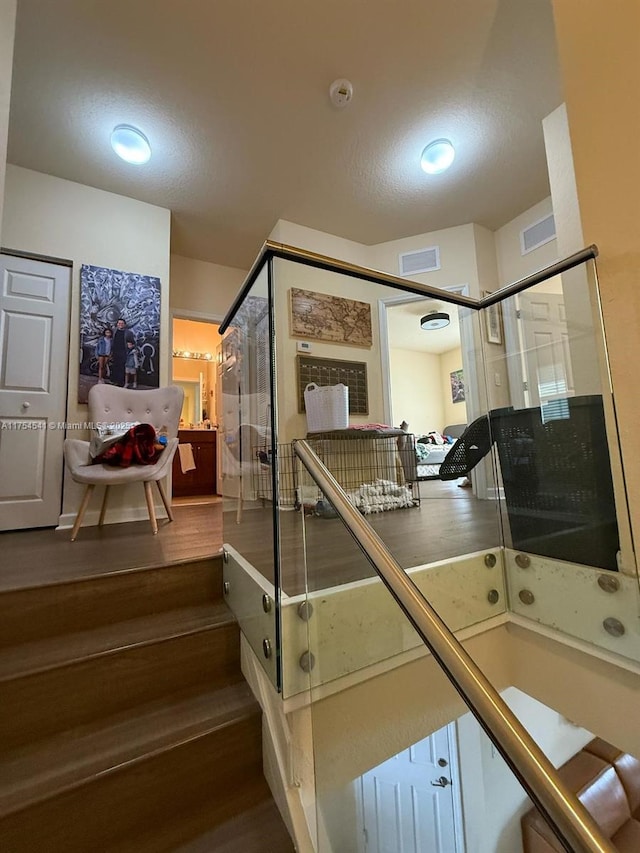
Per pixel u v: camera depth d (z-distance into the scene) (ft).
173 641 3.99
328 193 9.87
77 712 3.48
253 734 3.58
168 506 8.48
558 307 6.32
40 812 2.70
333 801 3.44
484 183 9.75
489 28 6.11
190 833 3.02
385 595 3.82
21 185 8.38
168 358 10.70
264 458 4.73
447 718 3.60
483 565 5.43
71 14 5.67
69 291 8.68
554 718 5.13
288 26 5.97
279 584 3.70
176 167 8.71
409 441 8.81
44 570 4.53
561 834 1.48
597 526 4.54
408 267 11.90
